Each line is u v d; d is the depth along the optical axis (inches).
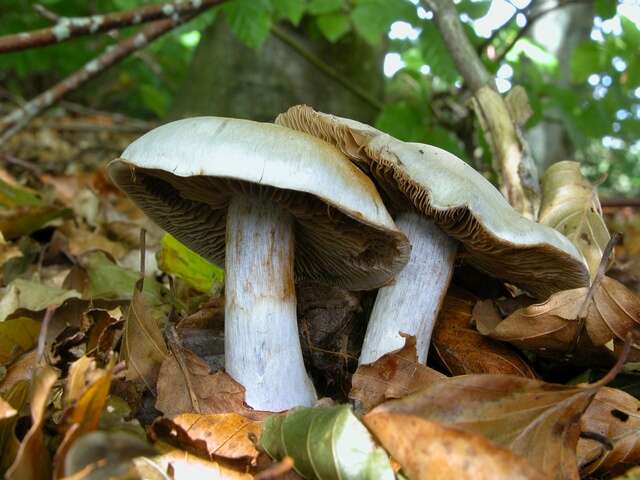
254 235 5.6
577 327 5.9
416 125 12.3
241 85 17.1
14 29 18.7
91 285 8.5
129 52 11.3
